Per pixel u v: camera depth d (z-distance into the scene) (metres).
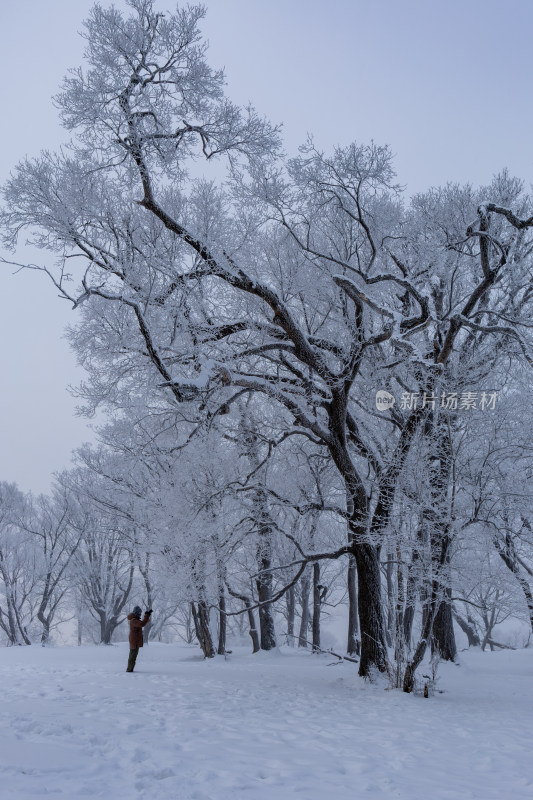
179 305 13.70
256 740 7.19
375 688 12.88
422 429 14.36
